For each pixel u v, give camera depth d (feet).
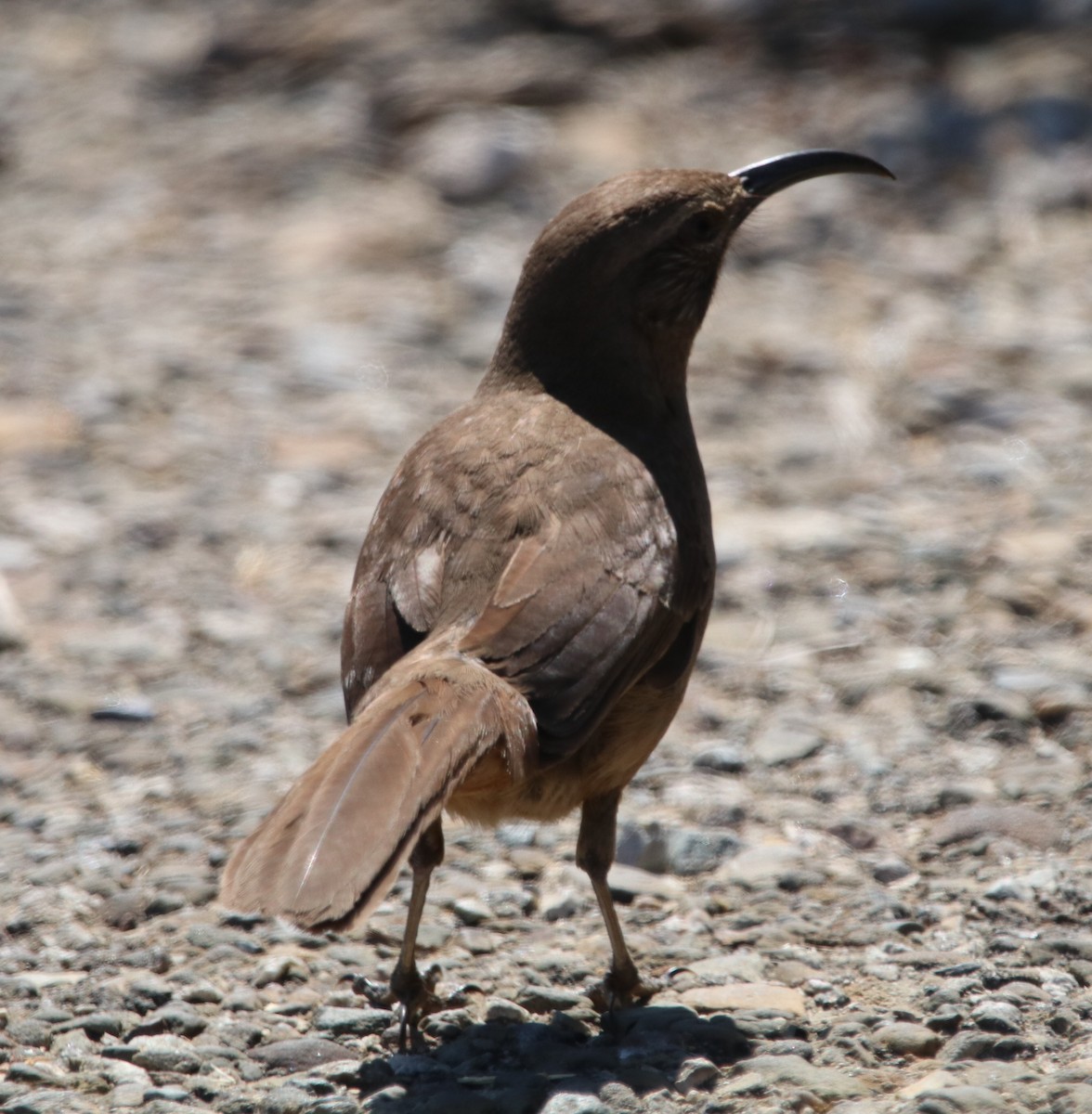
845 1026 23.93
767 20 72.95
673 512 25.71
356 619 23.99
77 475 47.52
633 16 73.61
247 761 33.81
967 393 50.60
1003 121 67.00
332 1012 24.94
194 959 26.63
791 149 65.98
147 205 66.49
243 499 46.29
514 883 29.30
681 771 32.96
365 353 55.01
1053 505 44.27
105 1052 23.88
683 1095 22.38
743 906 28.27
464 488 24.76
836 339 55.26
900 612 39.40
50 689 36.78
